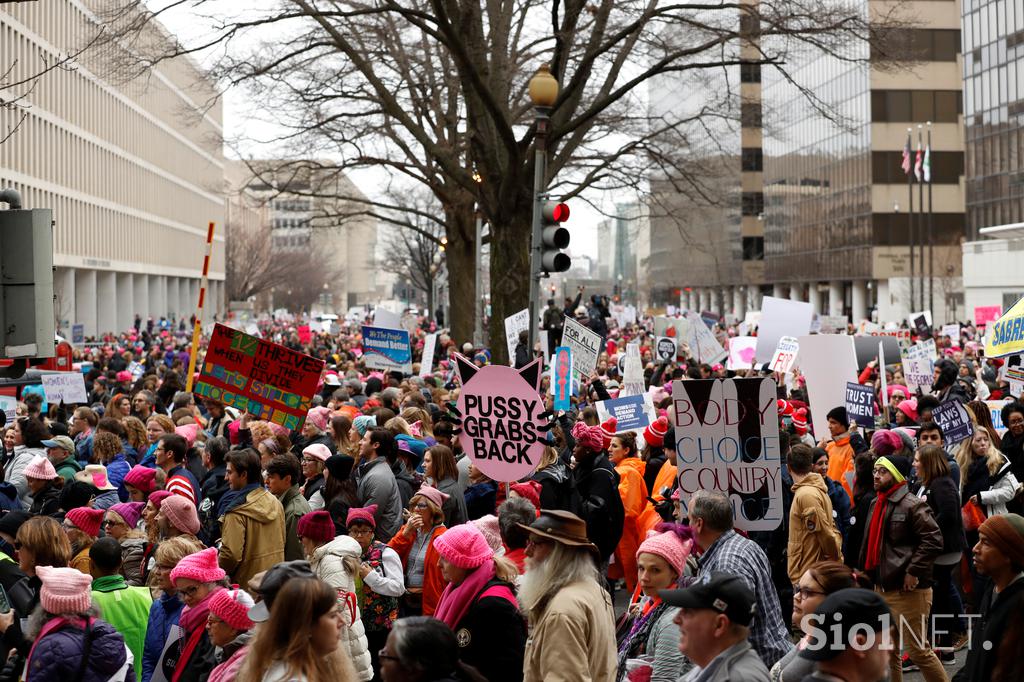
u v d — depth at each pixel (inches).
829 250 3651.6
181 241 4510.3
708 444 315.6
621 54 990.4
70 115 3051.2
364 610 323.9
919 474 402.6
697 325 940.6
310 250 5738.2
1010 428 493.0
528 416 355.6
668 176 1186.0
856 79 3358.8
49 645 230.7
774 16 839.1
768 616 256.4
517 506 276.5
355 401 702.5
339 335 1991.9
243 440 509.0
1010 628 229.0
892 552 358.3
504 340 962.1
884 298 3289.9
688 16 918.4
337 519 383.6
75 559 321.7
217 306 5275.6
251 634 221.9
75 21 2800.2
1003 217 2699.3
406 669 169.6
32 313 339.0
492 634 244.1
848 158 3449.8
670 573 246.4
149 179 4003.4
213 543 405.4
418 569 346.0
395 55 1169.4
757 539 434.3
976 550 236.1
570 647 223.1
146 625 282.2
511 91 1277.1
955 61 3257.9
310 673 182.5
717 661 182.9
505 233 957.8
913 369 741.3
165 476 417.4
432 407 629.3
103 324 3572.8
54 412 690.8
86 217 3233.3
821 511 370.0
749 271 4419.3
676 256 5280.5
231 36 825.5
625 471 456.4
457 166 992.2
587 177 1266.0
